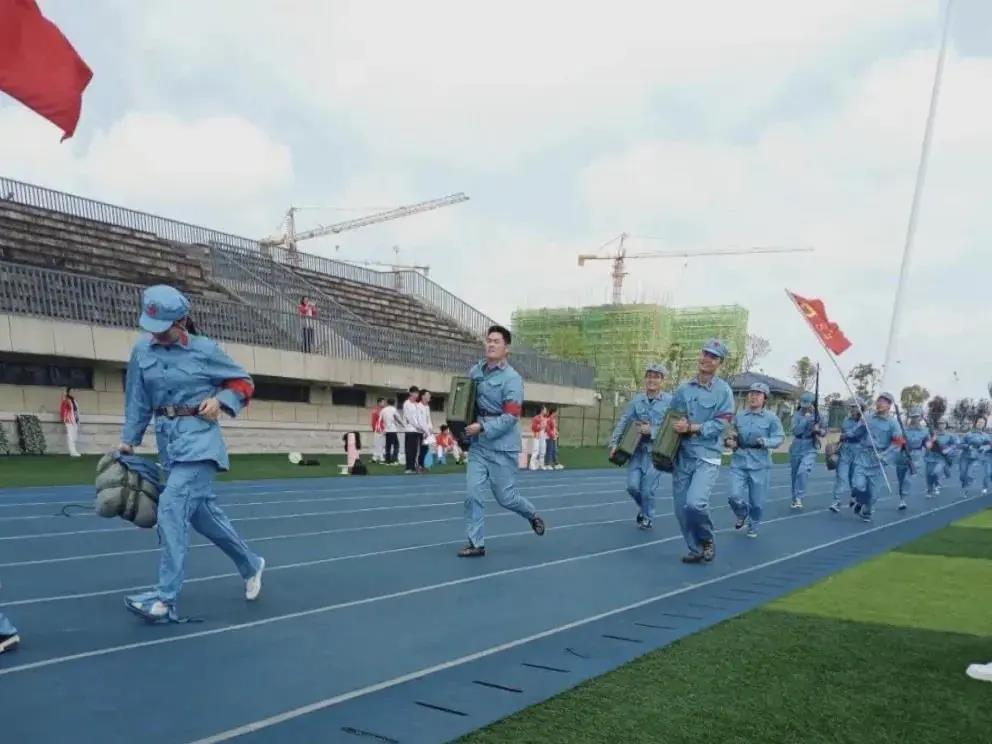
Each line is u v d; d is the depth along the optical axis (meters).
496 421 8.61
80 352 19.91
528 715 3.79
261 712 3.83
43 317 19.19
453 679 4.37
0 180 26.28
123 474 5.50
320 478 18.36
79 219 27.36
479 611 6.09
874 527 13.14
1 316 18.38
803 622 5.89
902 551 10.11
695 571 8.22
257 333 24.67
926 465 21.67
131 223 29.80
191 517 5.76
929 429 21.80
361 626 5.53
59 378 20.91
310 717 3.76
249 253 32.44
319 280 35.75
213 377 5.61
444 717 3.77
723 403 8.59
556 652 4.95
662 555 9.25
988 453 23.88
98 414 21.59
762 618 6.01
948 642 5.32
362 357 28.39
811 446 16.06
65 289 19.95
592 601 6.56
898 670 4.62
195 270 28.80
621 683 4.29
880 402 14.36
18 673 4.34
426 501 14.41
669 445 8.61
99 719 3.69
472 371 8.90
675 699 4.03
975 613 6.30
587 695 4.09
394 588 6.86
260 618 5.68
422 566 7.96
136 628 5.32
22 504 11.72
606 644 5.15
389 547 9.15
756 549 10.10
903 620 6.02
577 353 84.94
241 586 6.76
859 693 4.18
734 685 4.28
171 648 4.88
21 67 5.17
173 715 3.77
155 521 5.67
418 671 4.52
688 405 8.77
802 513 15.34
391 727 3.63
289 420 26.91
